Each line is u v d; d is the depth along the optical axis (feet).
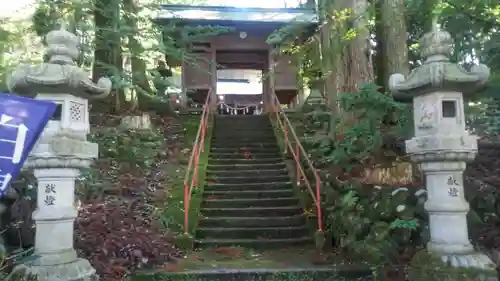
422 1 23.67
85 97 13.74
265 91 56.08
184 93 51.65
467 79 13.35
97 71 33.81
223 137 40.32
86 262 13.38
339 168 23.88
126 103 38.27
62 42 13.51
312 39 38.14
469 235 17.62
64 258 12.65
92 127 33.65
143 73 39.70
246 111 72.18
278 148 37.24
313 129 39.60
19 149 10.50
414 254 16.02
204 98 57.88
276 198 27.32
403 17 25.38
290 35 37.58
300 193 27.48
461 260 13.01
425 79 13.61
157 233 21.18
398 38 25.25
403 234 17.33
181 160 33.60
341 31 28.12
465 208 13.66
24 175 15.75
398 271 15.98
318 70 37.01
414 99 14.85
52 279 12.05
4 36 28.43
